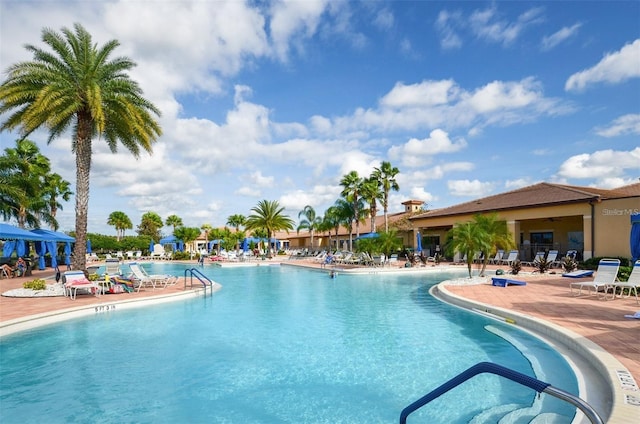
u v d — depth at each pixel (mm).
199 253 45656
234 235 59906
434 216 32312
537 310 9461
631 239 12625
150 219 74250
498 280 14812
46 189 31453
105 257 41438
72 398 5566
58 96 13898
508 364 6551
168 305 12688
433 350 7559
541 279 16547
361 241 28297
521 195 28078
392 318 10500
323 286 17797
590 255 20938
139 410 5184
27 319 9359
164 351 7688
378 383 6012
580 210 21578
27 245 27406
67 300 12203
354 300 13570
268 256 44875
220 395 5645
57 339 8531
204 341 8383
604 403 4531
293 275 24203
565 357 6367
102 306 11430
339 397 5531
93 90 13977
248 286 18125
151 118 16250
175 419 4918
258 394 5664
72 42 14758
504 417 4750
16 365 6910
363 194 38031
